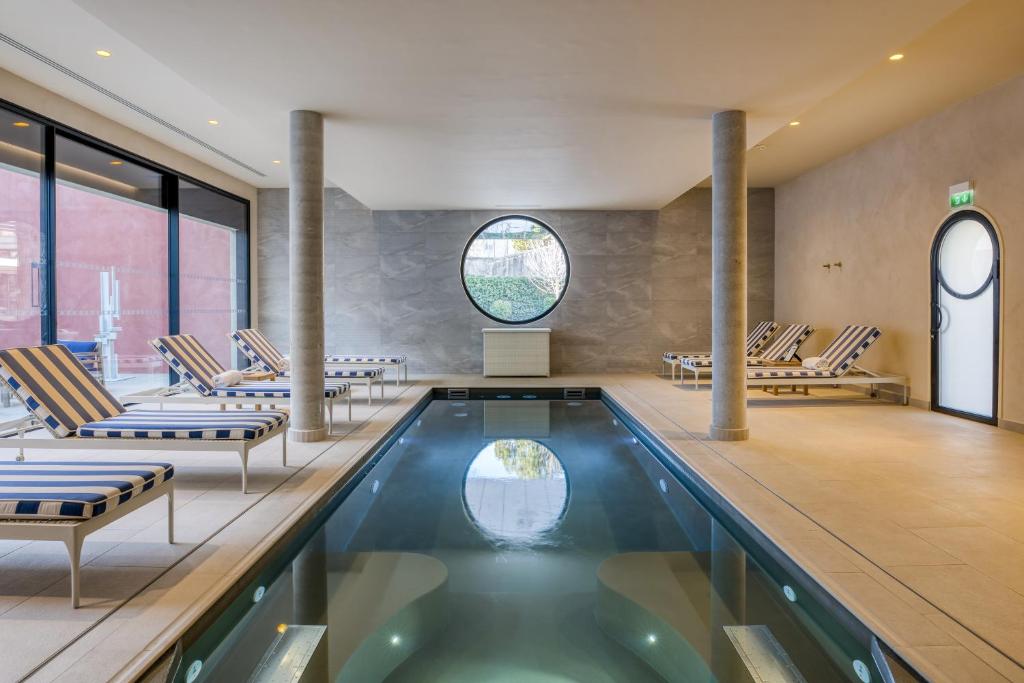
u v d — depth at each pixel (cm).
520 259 1185
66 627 219
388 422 629
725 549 333
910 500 363
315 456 484
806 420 637
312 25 375
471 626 248
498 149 659
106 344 708
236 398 573
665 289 1085
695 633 243
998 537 304
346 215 1081
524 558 319
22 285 570
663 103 513
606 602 270
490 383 949
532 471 495
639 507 405
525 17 365
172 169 802
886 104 643
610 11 358
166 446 383
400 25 374
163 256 812
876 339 760
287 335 1074
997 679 188
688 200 1083
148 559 281
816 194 942
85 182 661
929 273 695
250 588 277
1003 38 477
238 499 372
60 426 382
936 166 677
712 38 392
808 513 340
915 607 232
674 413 678
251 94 492
